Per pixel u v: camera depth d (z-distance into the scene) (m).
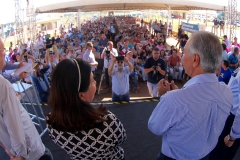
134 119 3.59
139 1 10.45
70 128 1.15
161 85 1.70
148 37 15.60
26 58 6.86
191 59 1.24
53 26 33.41
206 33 1.21
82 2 10.75
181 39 14.29
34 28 10.66
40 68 5.27
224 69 5.21
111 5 14.41
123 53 9.61
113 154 1.32
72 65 1.16
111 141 1.22
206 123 1.24
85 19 44.41
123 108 3.97
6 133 1.47
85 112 1.15
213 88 1.23
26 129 1.60
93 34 17.41
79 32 18.44
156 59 5.40
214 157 2.16
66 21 37.84
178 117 1.23
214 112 1.23
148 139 3.05
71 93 1.13
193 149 1.31
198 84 1.23
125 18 36.53
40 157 1.80
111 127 1.21
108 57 7.55
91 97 1.28
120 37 15.27
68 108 1.13
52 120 1.19
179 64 8.97
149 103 4.13
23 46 10.29
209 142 1.32
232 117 1.95
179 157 1.36
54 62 6.70
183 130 1.26
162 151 1.47
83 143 1.20
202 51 1.17
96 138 1.19
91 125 1.15
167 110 1.25
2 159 2.62
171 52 9.96
